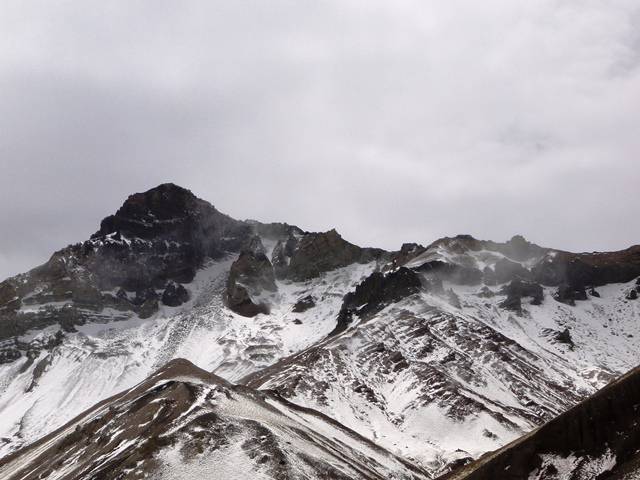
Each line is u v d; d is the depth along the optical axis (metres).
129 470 131.75
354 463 155.50
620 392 116.88
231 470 132.50
